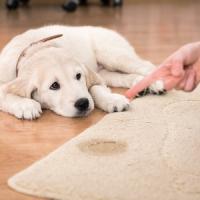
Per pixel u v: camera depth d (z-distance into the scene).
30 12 2.76
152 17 2.59
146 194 0.73
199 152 0.85
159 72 0.86
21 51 1.16
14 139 0.96
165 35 1.99
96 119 1.05
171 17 2.60
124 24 2.31
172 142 0.89
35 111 1.06
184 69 0.87
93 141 0.90
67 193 0.73
